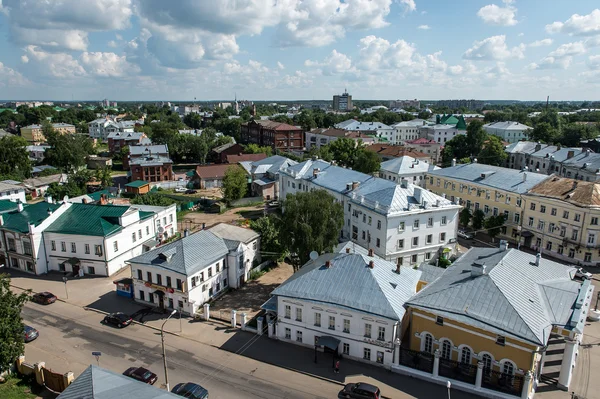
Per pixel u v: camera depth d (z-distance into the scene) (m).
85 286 61.25
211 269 56.31
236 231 64.88
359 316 41.66
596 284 61.75
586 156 110.62
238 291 59.81
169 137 192.25
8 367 37.94
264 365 42.38
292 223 56.59
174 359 43.47
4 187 98.50
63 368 41.84
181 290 52.16
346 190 76.56
